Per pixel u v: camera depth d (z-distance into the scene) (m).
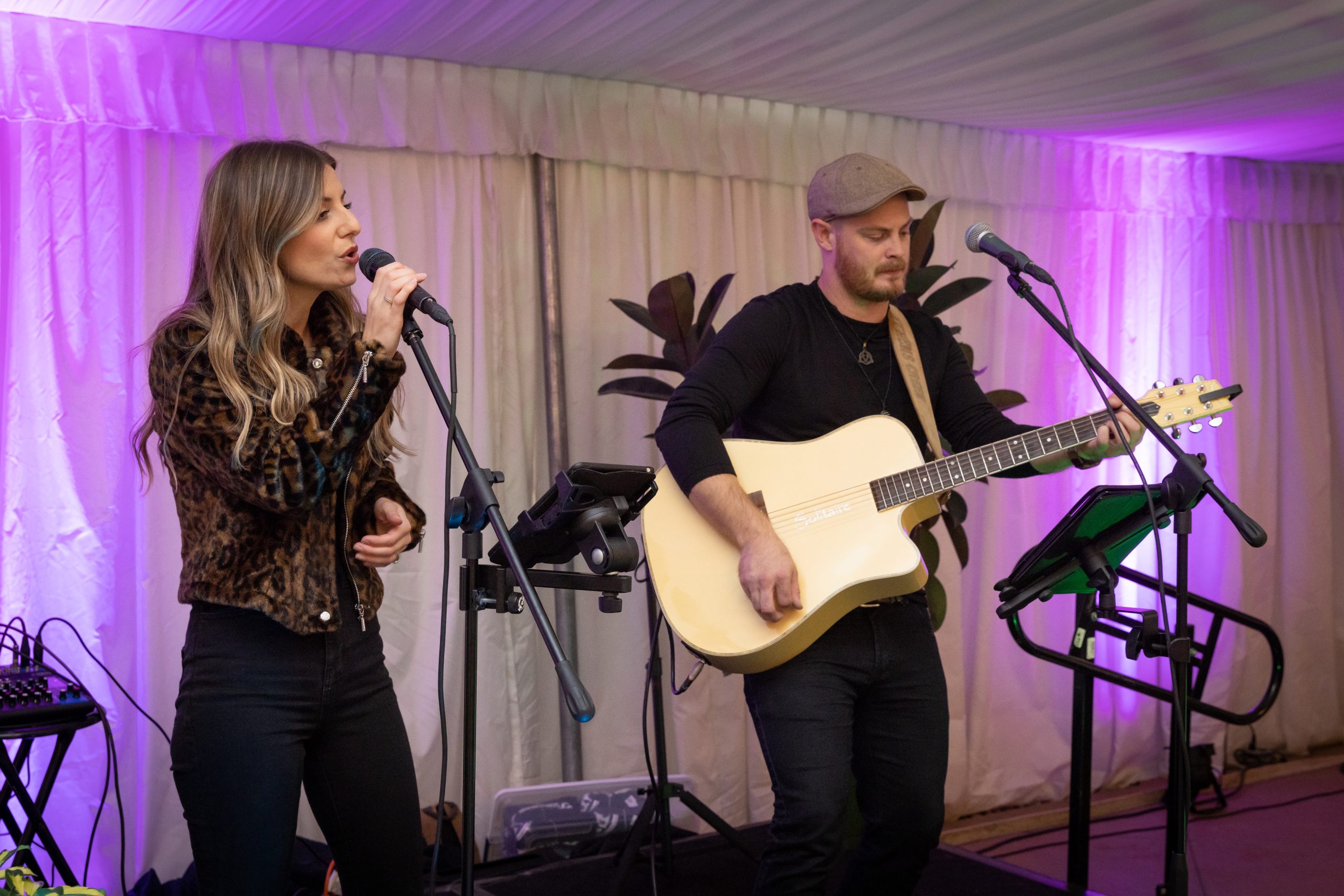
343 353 1.56
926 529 2.39
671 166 3.68
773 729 2.04
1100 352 4.44
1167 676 4.49
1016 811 4.16
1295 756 4.80
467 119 3.40
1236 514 1.77
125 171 3.06
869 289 2.21
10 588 2.88
